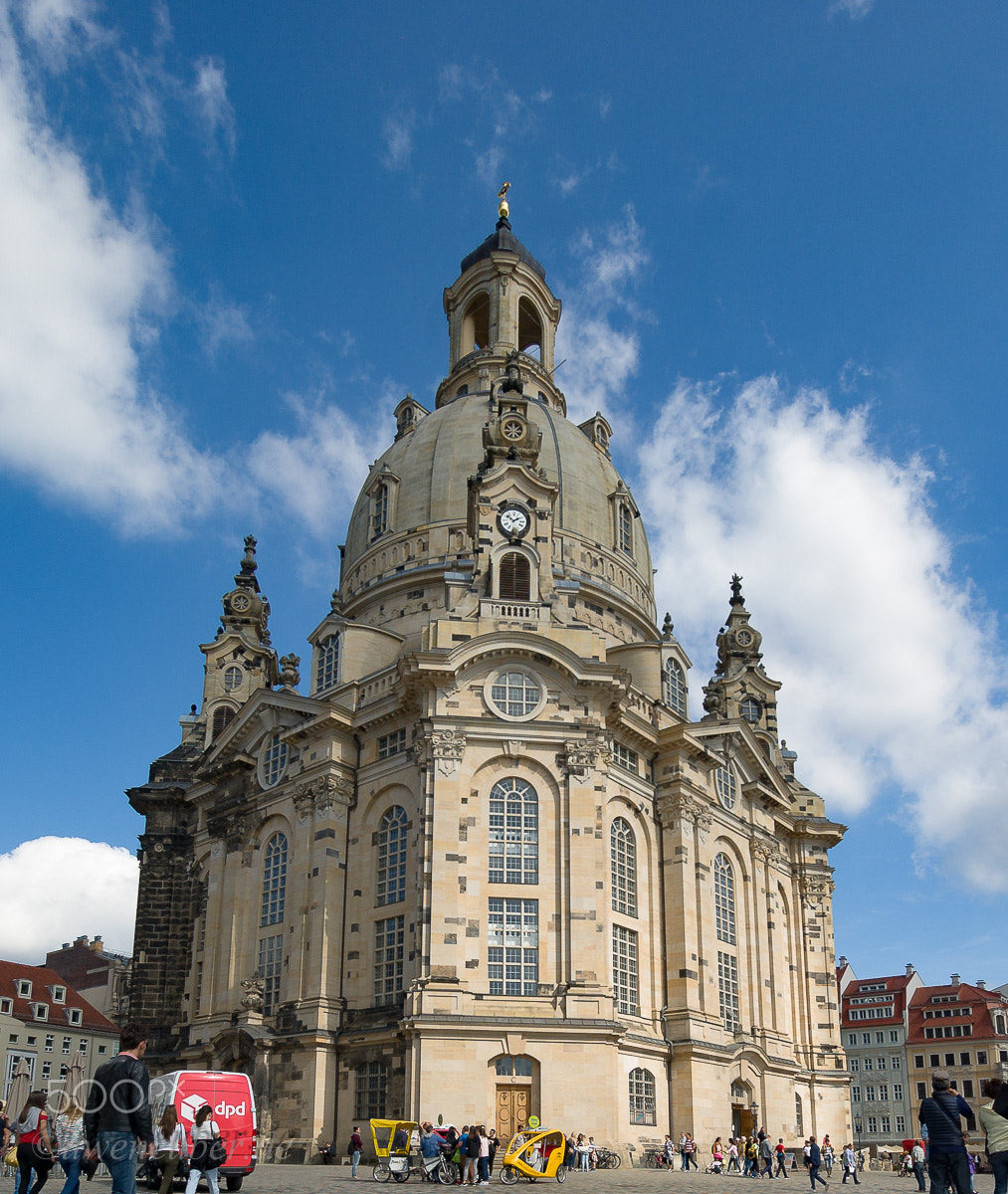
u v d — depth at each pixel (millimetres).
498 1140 58812
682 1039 71188
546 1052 61000
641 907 73688
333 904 71625
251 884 79312
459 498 91688
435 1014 60844
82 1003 115938
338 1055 68062
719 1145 67625
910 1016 135000
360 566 95000
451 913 63562
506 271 116062
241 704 97875
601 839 67625
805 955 94938
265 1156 66500
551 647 69625
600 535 94312
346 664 80938
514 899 65375
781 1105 82438
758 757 89438
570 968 63844
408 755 71875
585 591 87812
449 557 88875
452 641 70625
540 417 98875
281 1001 72250
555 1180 48000
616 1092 61906
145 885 88875
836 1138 89625
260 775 81312
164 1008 86000
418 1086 59438
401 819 71562
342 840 73562
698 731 83438
